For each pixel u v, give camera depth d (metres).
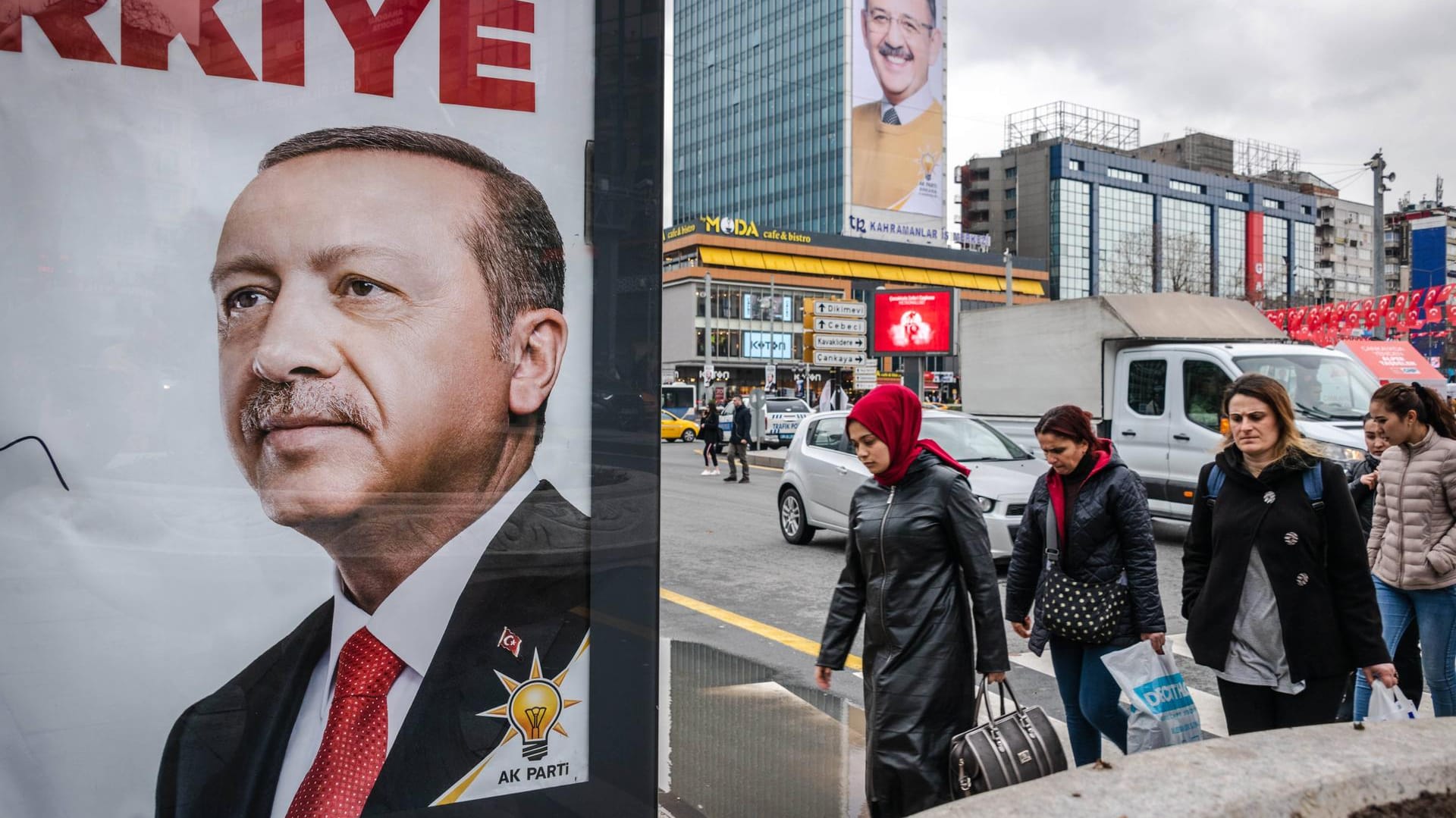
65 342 1.68
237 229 1.78
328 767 1.89
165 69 1.72
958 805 2.06
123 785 1.75
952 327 35.72
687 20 123.00
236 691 1.82
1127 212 128.88
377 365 1.89
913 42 96.50
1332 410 9.66
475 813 2.01
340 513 1.87
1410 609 4.47
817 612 7.42
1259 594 3.31
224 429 1.79
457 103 1.94
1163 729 3.38
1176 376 10.34
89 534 1.70
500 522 2.01
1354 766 2.25
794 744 4.49
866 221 95.25
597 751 2.11
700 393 46.97
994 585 3.18
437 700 1.97
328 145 1.84
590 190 2.06
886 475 3.27
